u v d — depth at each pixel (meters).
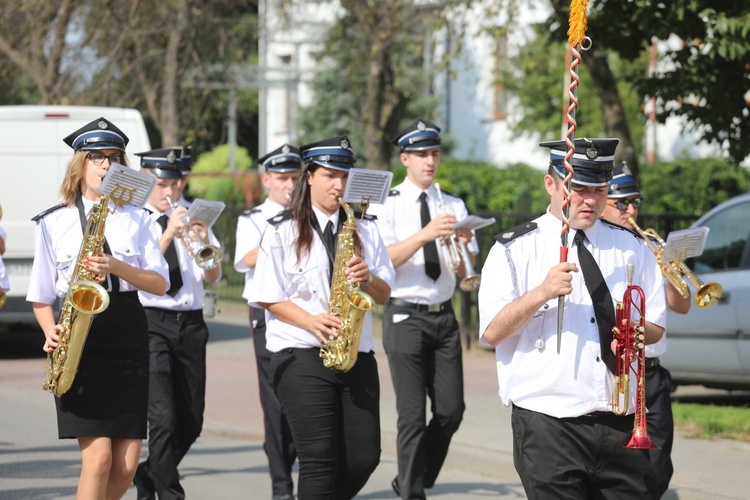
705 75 18.88
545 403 8.09
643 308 8.03
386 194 10.64
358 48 38.41
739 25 17.12
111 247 9.91
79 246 9.98
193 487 14.63
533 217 25.91
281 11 40.16
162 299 13.03
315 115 56.28
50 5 40.03
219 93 52.34
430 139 13.71
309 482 10.16
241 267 14.39
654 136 42.59
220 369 25.61
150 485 12.93
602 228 8.42
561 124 44.91
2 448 16.81
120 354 9.72
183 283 13.12
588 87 42.59
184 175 14.31
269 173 14.62
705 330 18.88
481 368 24.69
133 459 9.86
